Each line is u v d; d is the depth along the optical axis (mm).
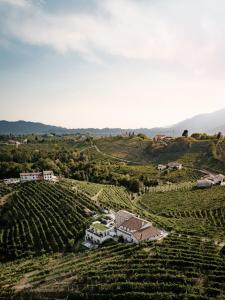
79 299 73188
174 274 76625
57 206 137125
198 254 85250
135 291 72312
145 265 81375
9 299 77250
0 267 99750
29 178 192000
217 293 69375
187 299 67750
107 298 71562
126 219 108688
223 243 96125
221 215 132375
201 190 183625
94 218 120188
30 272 90812
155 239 97688
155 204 163625
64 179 196375
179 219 130750
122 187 197250
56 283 80500
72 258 93812
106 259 88500
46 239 111938
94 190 166250
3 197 163250
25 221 129500
